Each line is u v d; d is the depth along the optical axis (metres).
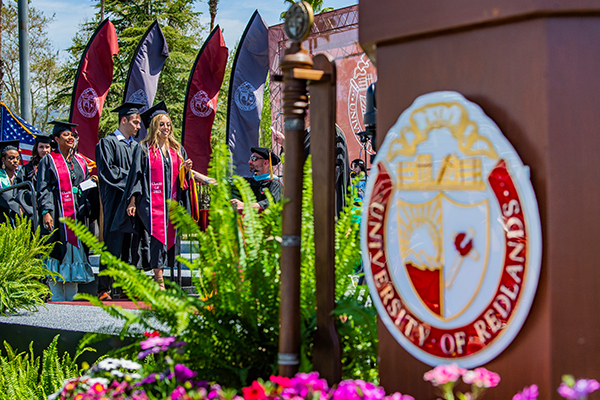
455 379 1.59
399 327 1.89
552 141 1.60
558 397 1.60
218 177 2.40
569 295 1.60
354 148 9.45
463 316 1.76
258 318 2.33
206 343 2.20
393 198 1.89
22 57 14.37
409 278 1.87
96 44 11.57
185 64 36.78
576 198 1.60
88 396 2.17
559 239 1.61
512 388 1.69
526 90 1.64
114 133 6.59
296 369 2.00
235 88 11.57
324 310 2.14
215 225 2.36
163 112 6.45
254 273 2.29
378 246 1.94
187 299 2.29
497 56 1.69
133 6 38.19
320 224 2.13
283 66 2.02
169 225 6.25
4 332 4.45
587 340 1.60
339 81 9.57
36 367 3.63
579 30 1.60
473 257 1.74
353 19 9.41
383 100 1.92
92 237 2.28
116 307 2.26
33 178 7.96
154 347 2.30
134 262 6.24
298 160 2.03
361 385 1.68
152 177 6.19
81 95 11.48
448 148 1.78
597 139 1.60
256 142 11.74
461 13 1.72
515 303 1.66
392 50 1.90
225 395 1.81
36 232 5.71
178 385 2.05
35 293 5.09
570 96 1.60
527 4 1.60
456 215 1.76
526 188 1.62
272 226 2.42
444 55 1.79
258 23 11.62
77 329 3.98
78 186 6.99
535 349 1.65
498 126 1.69
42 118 37.12
